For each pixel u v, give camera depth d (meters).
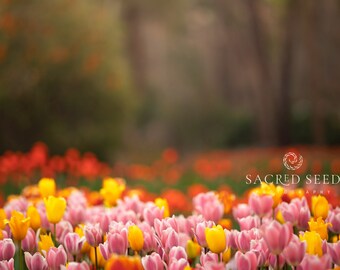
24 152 17.23
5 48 16.14
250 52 31.55
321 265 2.45
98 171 9.91
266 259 2.85
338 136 28.52
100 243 3.03
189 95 45.84
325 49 28.23
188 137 41.88
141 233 2.90
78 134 17.98
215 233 2.83
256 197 3.44
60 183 8.25
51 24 17.56
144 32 46.88
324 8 28.17
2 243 2.99
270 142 29.95
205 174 11.75
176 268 2.60
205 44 50.06
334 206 4.24
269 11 30.98
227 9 32.97
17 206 4.27
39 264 2.87
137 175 12.24
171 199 5.14
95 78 18.39
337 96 27.59
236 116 38.84
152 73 52.28
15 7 16.91
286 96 29.89
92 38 18.28
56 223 3.54
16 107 16.83
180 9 39.41
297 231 3.64
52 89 17.66
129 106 19.72
